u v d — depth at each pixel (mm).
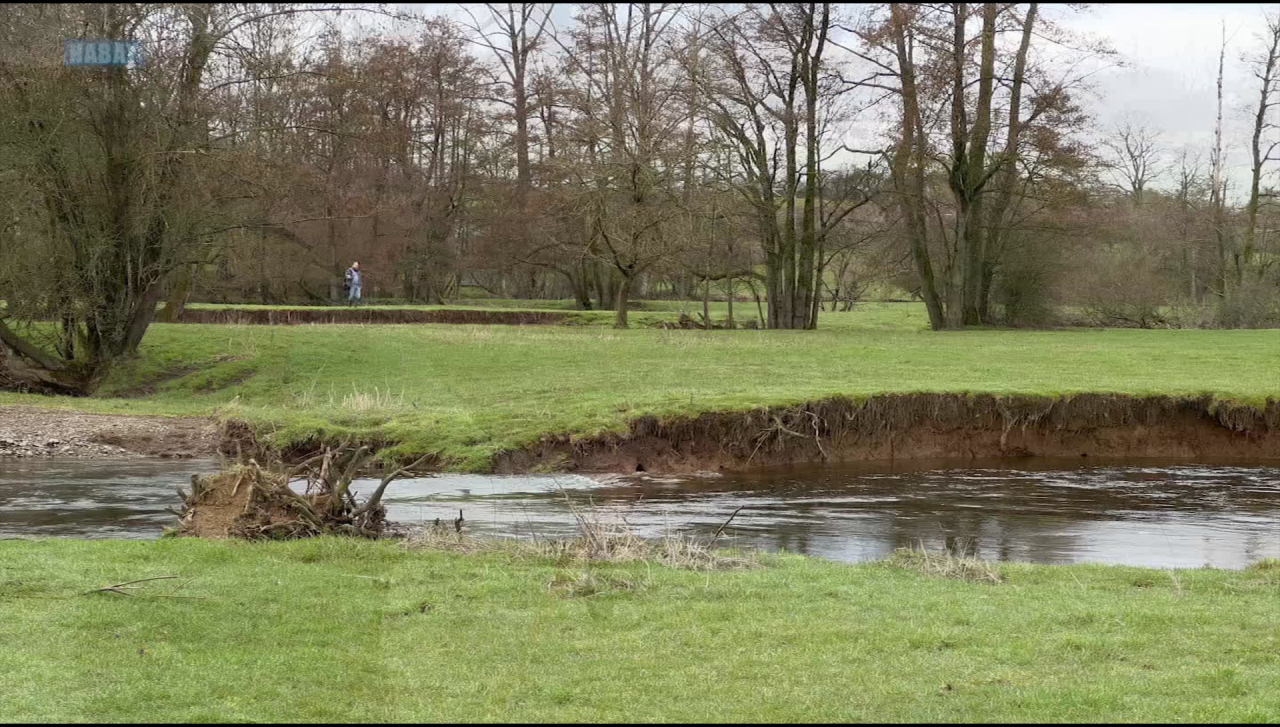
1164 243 55250
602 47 50562
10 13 24078
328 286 55031
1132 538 13109
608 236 38031
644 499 15500
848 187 43438
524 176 55000
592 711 5992
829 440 19938
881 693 6352
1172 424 21062
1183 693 6426
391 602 8281
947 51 38938
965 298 43500
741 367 25406
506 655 7039
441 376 25000
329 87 30344
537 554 10195
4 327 26000
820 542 12648
